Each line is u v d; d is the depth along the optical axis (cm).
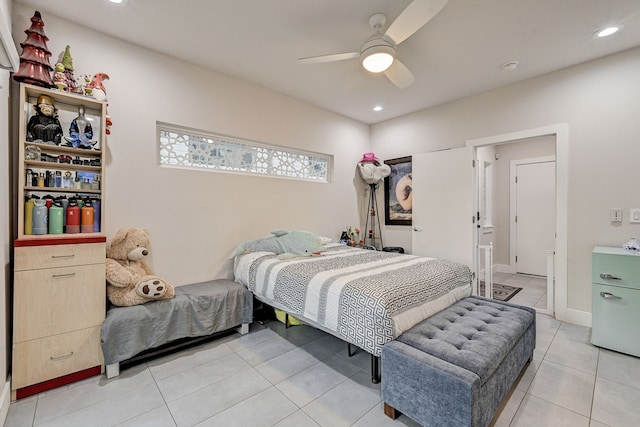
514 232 524
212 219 306
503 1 196
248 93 330
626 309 228
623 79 261
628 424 154
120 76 247
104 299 205
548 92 302
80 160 217
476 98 356
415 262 268
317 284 210
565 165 292
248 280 280
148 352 224
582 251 285
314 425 157
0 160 162
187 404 174
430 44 249
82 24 227
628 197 260
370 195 475
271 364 220
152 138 265
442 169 380
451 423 133
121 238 233
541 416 161
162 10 211
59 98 208
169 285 232
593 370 207
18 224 184
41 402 174
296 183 385
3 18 102
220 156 319
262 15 216
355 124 459
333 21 222
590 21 218
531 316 206
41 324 183
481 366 139
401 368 153
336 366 217
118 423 158
